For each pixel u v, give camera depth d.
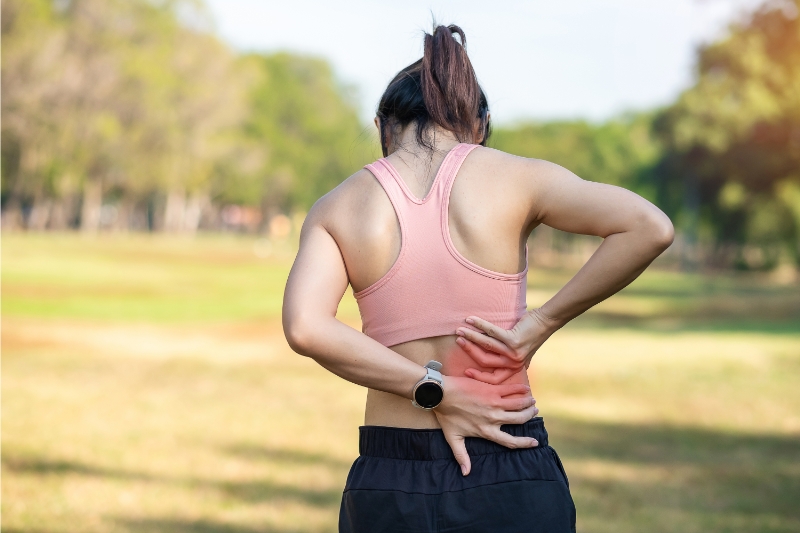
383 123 1.92
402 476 1.70
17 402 8.50
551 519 1.67
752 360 13.86
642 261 1.65
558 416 8.80
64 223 66.06
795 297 32.91
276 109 82.62
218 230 96.62
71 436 7.03
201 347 14.64
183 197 72.62
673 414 8.98
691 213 61.91
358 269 1.76
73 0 50.81
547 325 1.72
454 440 1.69
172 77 57.16
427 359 1.73
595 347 16.03
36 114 47.28
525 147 81.44
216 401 9.20
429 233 1.73
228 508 5.14
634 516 5.13
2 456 6.20
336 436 7.51
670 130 53.56
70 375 10.59
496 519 1.66
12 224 55.91
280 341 16.02
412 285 1.73
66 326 16.27
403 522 1.67
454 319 1.72
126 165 56.81
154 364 12.13
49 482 5.54
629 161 79.38
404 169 1.79
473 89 1.86
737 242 68.12
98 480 5.68
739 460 6.80
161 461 6.32
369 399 1.83
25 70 44.94
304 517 5.01
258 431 7.63
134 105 53.50
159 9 58.41
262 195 81.00
